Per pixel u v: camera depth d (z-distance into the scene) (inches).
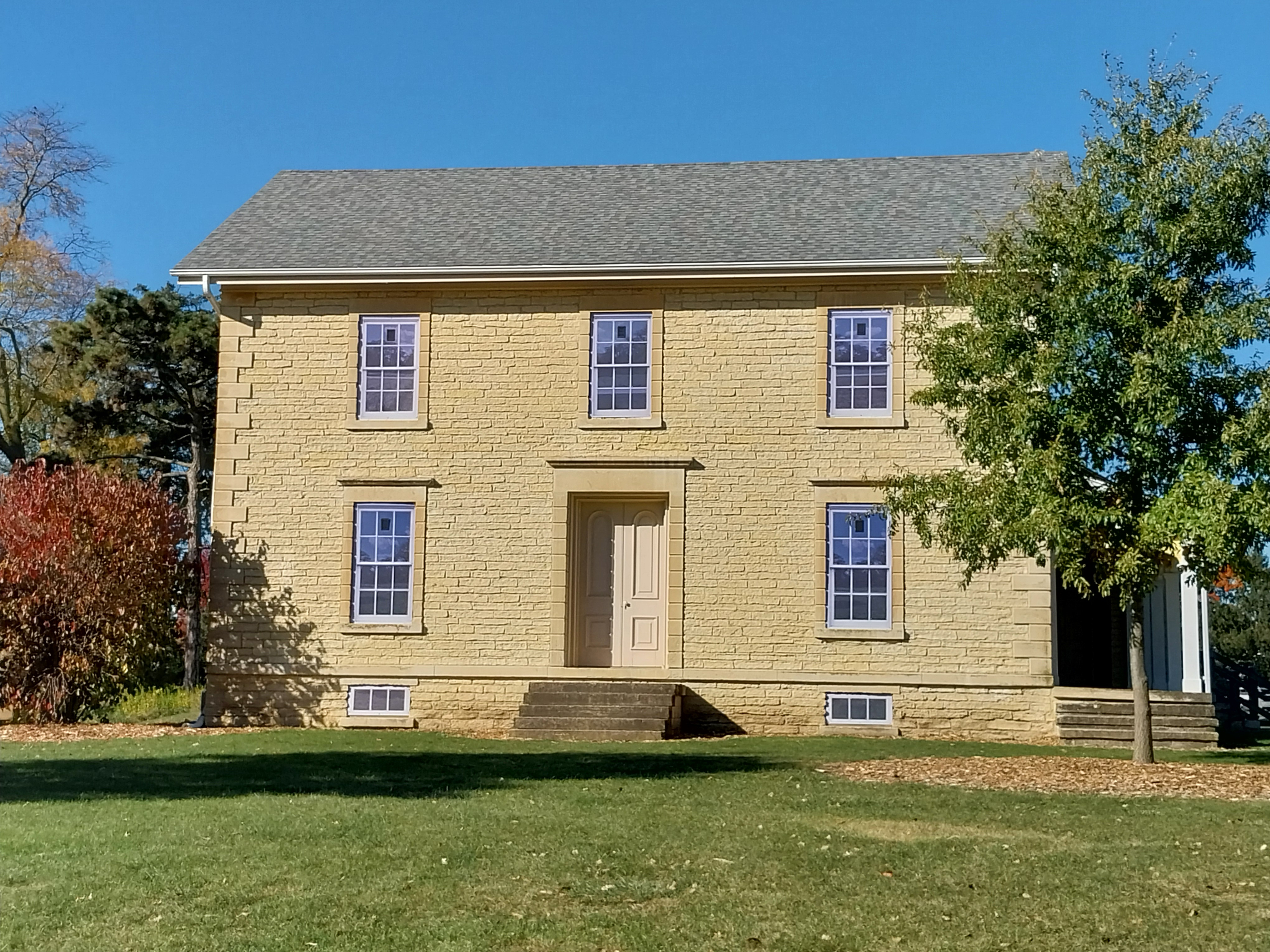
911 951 284.8
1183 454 557.0
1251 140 561.0
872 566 785.6
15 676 795.4
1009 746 706.2
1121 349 561.0
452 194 940.6
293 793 485.1
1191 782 523.8
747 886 332.8
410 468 818.2
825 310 796.6
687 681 788.0
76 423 1486.2
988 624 774.5
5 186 1514.5
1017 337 576.7
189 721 909.8
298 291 833.5
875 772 558.9
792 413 793.6
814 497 789.2
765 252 799.7
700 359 803.4
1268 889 332.5
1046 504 550.3
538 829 400.2
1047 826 411.5
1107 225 564.4
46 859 355.6
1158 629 879.7
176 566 840.9
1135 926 302.4
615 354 813.9
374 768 563.5
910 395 776.9
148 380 1487.5
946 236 802.8
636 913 308.7
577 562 817.5
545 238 845.8
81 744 685.3
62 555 781.9
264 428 828.0
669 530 797.9
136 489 836.6
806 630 784.3
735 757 625.3
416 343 828.0
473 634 805.2
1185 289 545.3
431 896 320.2
